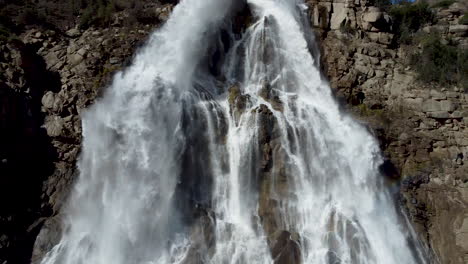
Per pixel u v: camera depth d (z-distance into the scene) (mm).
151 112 18250
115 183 17031
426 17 27094
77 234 16312
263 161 18531
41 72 19000
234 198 18172
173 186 17516
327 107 22328
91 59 19297
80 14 21594
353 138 21078
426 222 20422
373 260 17391
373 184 20328
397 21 26766
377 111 22859
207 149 18797
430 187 21062
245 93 21109
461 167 21391
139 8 22172
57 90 18609
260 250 16375
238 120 19531
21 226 16062
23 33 19812
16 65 17906
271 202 17906
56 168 17391
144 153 17531
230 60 22859
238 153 18766
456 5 27328
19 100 17375
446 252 19531
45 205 16734
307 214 18094
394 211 20016
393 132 22031
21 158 16953
